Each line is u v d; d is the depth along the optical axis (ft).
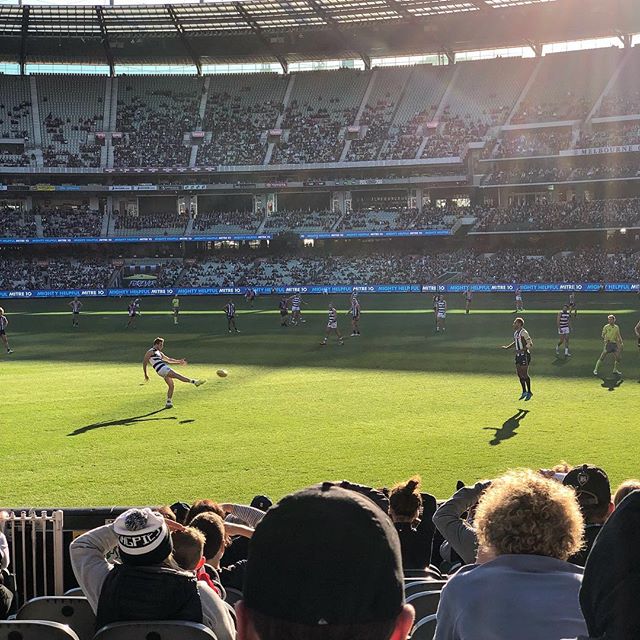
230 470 56.24
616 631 7.76
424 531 25.07
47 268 289.33
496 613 10.36
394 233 282.15
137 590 15.03
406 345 130.72
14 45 300.81
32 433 69.00
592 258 255.09
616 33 279.69
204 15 272.51
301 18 273.13
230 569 25.30
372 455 59.77
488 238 283.59
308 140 301.22
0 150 297.94
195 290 275.59
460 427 68.90
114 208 311.27
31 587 29.96
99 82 321.52
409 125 296.10
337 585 7.18
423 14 267.39
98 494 50.67
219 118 312.09
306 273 280.31
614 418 70.74
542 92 285.64
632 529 8.00
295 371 104.83
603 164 269.44
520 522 11.27
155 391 90.99
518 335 80.84
